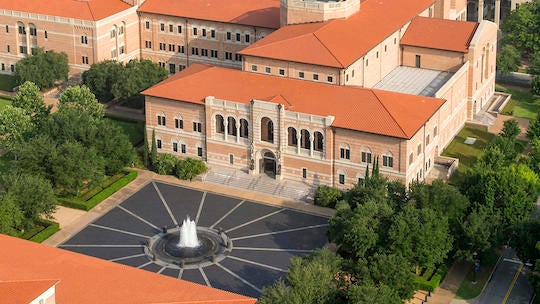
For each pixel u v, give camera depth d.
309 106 198.75
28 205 179.25
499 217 170.38
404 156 188.62
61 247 179.00
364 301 140.38
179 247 178.38
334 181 198.75
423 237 159.50
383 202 168.88
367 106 195.50
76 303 132.38
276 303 140.38
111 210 194.62
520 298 162.62
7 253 144.12
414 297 161.62
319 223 188.75
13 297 125.12
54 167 192.12
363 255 161.12
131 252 177.50
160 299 134.38
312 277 144.25
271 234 184.50
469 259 165.62
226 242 180.88
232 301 135.38
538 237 163.00
